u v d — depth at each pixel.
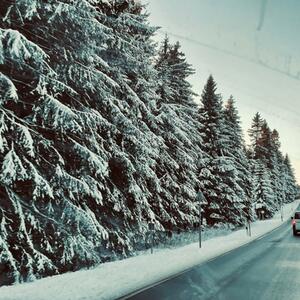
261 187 68.94
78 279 9.98
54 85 10.20
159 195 21.69
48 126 11.13
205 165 34.19
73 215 11.08
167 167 22.62
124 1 16.38
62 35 10.99
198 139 29.16
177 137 24.14
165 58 28.73
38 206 11.01
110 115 14.06
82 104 11.85
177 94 28.00
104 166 11.23
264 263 13.29
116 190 14.56
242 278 10.20
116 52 14.88
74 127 10.28
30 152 9.10
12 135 9.82
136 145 15.23
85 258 11.42
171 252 17.44
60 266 11.56
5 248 9.21
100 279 10.09
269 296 7.90
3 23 9.94
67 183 11.07
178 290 8.57
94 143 12.23
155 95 18.84
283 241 23.12
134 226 16.25
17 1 9.23
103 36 11.40
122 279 10.20
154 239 20.17
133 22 16.23
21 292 8.23
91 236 11.91
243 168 46.12
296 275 10.73
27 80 10.77
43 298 7.70
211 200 34.78
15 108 10.70
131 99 15.91
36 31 10.81
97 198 11.86
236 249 18.64
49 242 10.96
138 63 15.57
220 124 36.44
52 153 10.98
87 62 12.04
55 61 11.37
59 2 9.71
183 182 24.97
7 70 10.16
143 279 10.24
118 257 15.42
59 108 9.94
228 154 36.41
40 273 10.66
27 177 9.34
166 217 20.59
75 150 11.53
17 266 9.73
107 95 13.67
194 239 26.02
